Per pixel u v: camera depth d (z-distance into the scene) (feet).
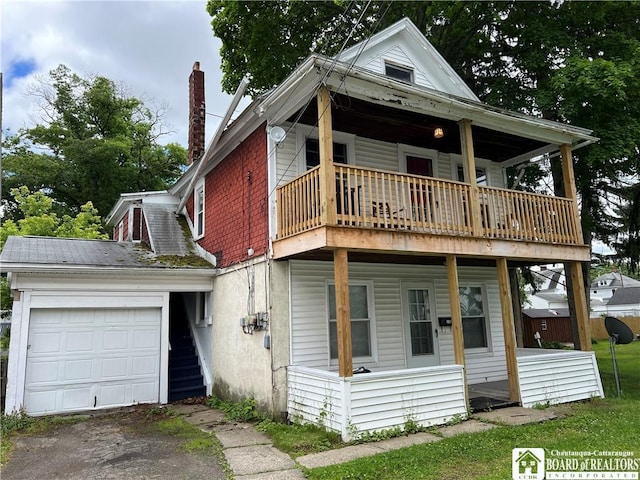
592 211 46.93
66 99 81.61
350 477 14.44
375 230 21.72
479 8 44.78
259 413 24.97
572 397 27.09
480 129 29.53
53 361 27.76
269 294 25.09
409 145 32.63
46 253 29.81
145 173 87.76
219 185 34.24
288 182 24.53
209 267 33.04
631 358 54.54
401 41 32.53
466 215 25.73
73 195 77.97
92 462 17.88
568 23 41.75
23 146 79.25
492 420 21.84
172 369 34.14
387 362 28.32
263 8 46.60
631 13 40.32
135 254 33.86
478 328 33.53
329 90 21.95
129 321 30.48
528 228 27.58
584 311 29.32
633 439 17.90
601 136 35.94
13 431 23.25
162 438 21.27
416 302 30.78
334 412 20.02
